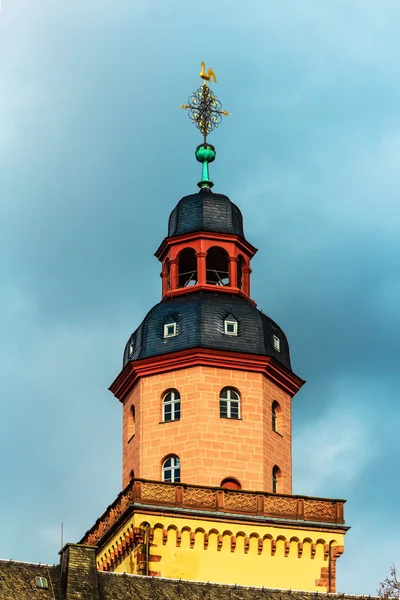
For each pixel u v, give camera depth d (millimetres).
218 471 97500
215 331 100312
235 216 105875
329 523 97625
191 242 104438
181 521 95562
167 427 98562
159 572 94500
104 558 98250
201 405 98438
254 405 99188
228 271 104375
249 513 96562
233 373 99625
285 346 102562
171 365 99688
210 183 108250
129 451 100375
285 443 100500
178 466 97875
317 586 96500
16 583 80250
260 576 95812
